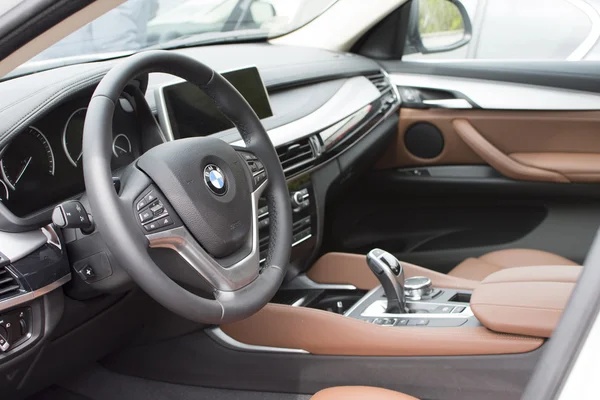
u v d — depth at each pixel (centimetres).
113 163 124
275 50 217
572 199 213
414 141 232
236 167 113
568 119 209
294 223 177
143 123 131
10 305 105
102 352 149
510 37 220
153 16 188
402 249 239
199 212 104
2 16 82
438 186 230
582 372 56
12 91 121
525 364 126
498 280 137
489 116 219
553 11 211
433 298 160
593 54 209
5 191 111
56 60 157
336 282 190
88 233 109
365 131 206
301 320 148
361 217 244
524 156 217
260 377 155
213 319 103
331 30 240
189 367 163
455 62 226
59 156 119
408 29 236
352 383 145
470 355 130
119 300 136
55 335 124
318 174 186
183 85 151
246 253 112
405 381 138
